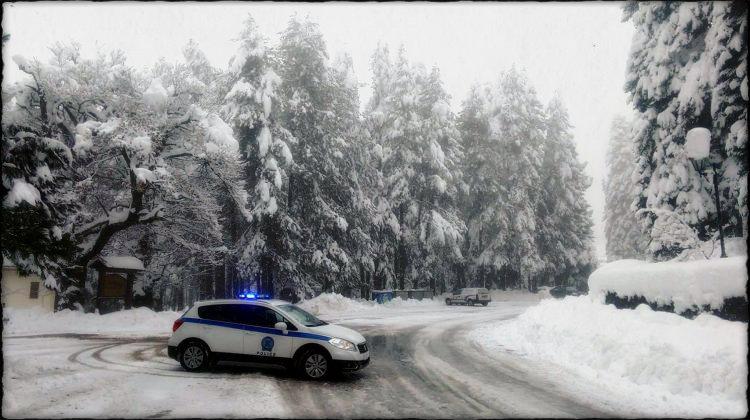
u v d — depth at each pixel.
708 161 19.44
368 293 43.38
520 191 47.88
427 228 41.44
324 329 10.29
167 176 23.27
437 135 42.34
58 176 16.44
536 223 50.72
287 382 9.59
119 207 27.25
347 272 34.94
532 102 51.94
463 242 46.91
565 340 13.03
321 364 9.88
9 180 12.20
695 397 7.99
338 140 34.22
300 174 33.22
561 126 54.72
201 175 27.73
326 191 35.19
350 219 36.22
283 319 10.29
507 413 7.49
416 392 8.86
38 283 23.64
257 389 8.82
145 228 28.89
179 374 10.15
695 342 9.27
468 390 9.04
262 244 29.78
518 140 49.03
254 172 31.38
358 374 10.59
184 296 44.03
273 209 29.08
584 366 10.94
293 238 32.50
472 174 50.06
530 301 46.25
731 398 7.68
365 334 18.69
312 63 34.28
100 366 11.06
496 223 47.38
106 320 21.27
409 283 45.03
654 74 21.12
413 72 45.69
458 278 50.91
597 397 8.43
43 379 9.16
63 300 24.00
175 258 31.55
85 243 26.22
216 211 29.33
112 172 26.81
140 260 28.81
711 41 18.28
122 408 7.41
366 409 7.66
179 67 34.00
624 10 24.08
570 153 54.62
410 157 40.88
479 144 50.12
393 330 20.19
